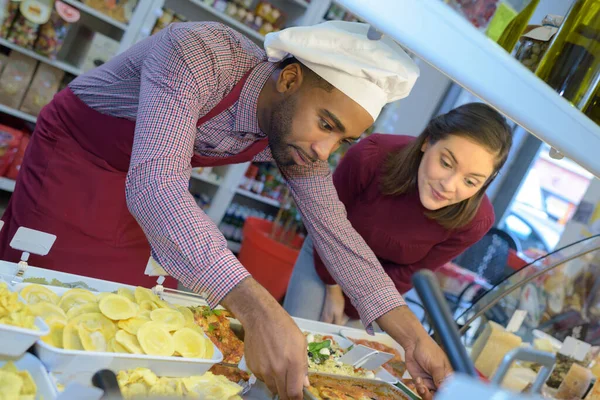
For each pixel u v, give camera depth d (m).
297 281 2.29
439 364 1.33
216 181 3.98
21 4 2.97
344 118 1.16
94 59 3.22
